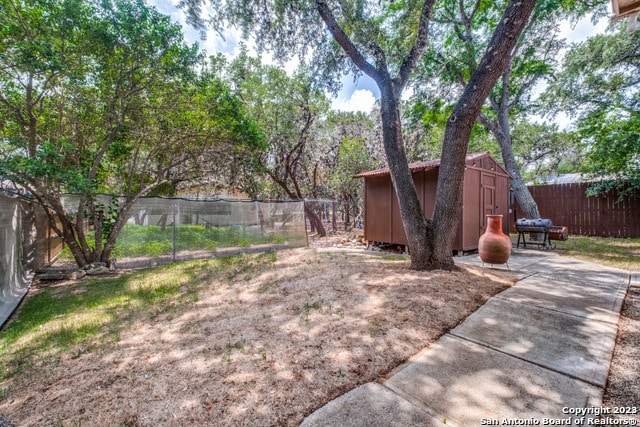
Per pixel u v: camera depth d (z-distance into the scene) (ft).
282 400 5.62
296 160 36.94
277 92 34.42
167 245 22.24
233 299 12.31
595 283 12.57
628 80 28.35
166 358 7.59
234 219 25.02
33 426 5.27
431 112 31.40
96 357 7.88
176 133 23.50
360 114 45.50
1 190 14.11
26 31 14.98
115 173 28.25
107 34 16.69
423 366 6.56
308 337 8.14
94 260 20.21
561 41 29.68
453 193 13.61
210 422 5.12
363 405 5.37
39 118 19.84
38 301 13.65
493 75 12.42
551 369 6.37
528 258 18.89
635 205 28.66
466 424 4.86
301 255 20.58
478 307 9.78
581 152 42.29
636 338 7.71
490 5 26.66
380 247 25.52
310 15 16.33
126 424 5.20
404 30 17.81
